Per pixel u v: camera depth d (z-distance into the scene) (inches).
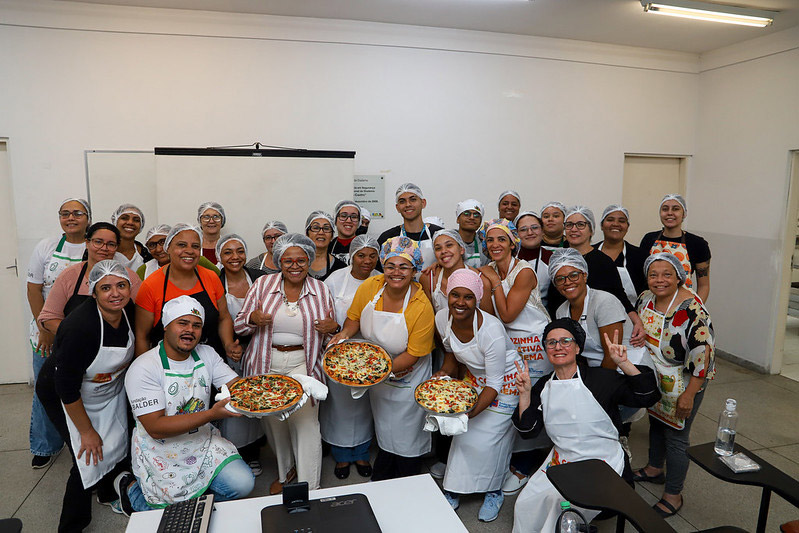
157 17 152.1
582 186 197.0
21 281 154.9
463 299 87.0
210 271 102.6
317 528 56.2
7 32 144.0
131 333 90.6
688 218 211.9
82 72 149.9
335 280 113.5
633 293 125.0
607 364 95.0
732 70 187.9
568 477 67.5
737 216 188.4
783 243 171.5
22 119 148.0
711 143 199.2
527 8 152.4
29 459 119.4
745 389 165.2
